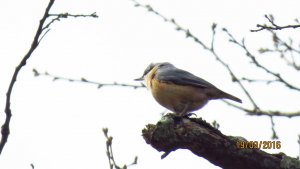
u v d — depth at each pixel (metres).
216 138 8.45
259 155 8.48
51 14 6.24
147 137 8.74
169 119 8.63
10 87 5.77
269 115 8.52
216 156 8.54
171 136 8.55
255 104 8.65
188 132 8.48
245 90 8.88
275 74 9.34
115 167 7.19
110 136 7.24
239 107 8.68
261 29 8.88
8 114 5.71
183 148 8.66
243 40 9.69
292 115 8.46
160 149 8.77
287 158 8.48
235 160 8.50
